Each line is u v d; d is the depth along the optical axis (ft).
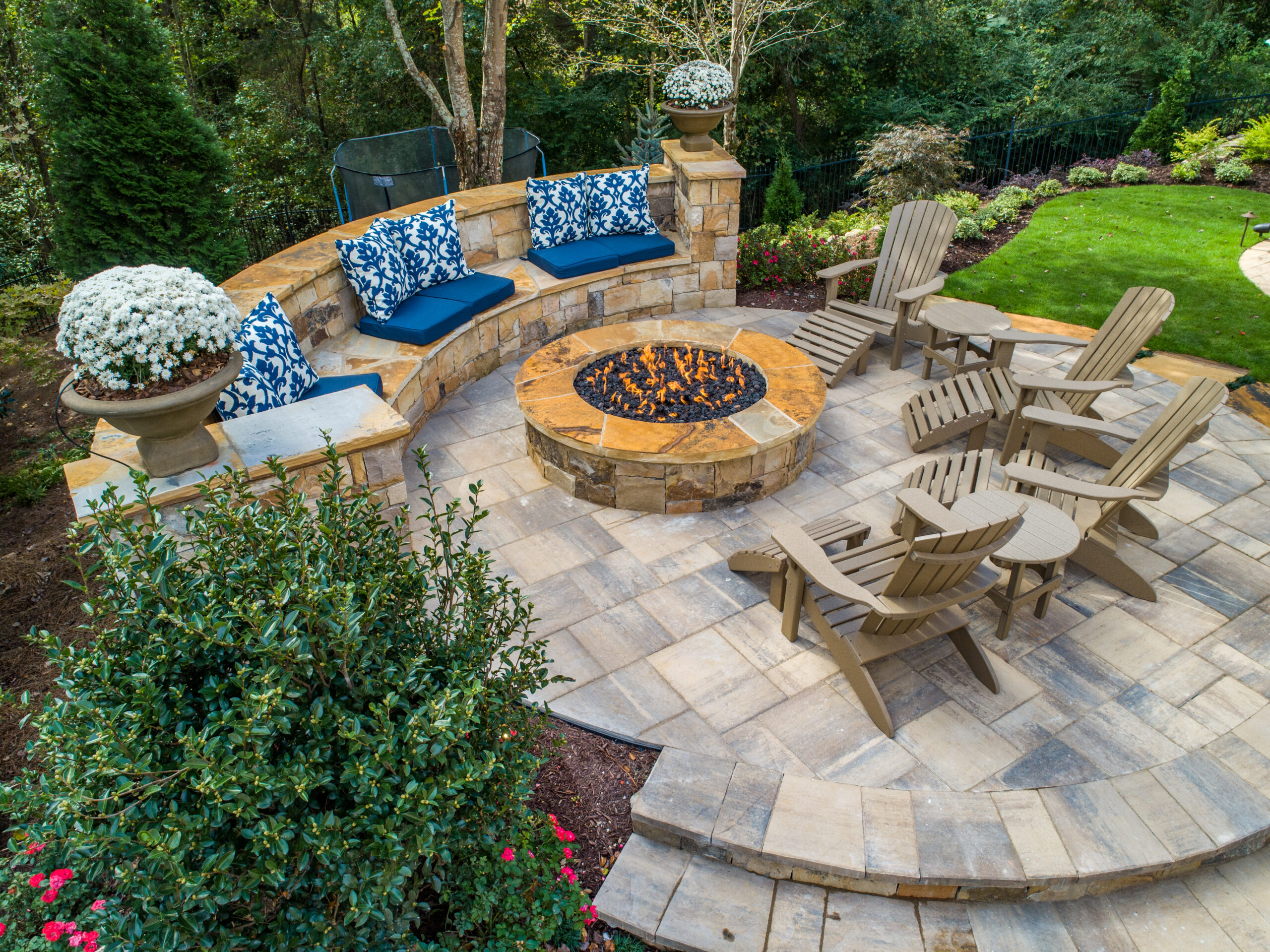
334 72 50.96
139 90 22.52
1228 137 39.22
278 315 14.71
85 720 6.65
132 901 6.45
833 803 9.46
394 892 6.46
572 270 21.29
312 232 42.63
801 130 52.03
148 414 9.05
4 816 9.41
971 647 11.12
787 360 17.52
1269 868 9.39
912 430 16.70
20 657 12.12
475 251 21.86
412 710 7.55
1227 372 19.72
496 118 30.12
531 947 7.88
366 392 11.84
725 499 15.05
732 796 9.56
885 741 10.33
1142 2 52.80
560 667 11.60
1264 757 10.02
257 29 53.31
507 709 8.41
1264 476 15.55
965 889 8.82
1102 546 12.64
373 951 6.97
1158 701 10.85
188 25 47.93
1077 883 8.79
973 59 49.06
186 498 9.78
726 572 13.51
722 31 40.01
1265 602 12.57
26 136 37.52
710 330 19.06
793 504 15.26
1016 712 10.75
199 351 9.85
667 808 9.41
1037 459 13.41
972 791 9.59
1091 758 10.03
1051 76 48.39
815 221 32.99
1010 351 16.99
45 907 7.86
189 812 6.53
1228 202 31.09
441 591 8.58
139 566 7.19
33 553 14.69
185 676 7.29
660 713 10.81
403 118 51.21
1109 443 16.49
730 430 14.84
